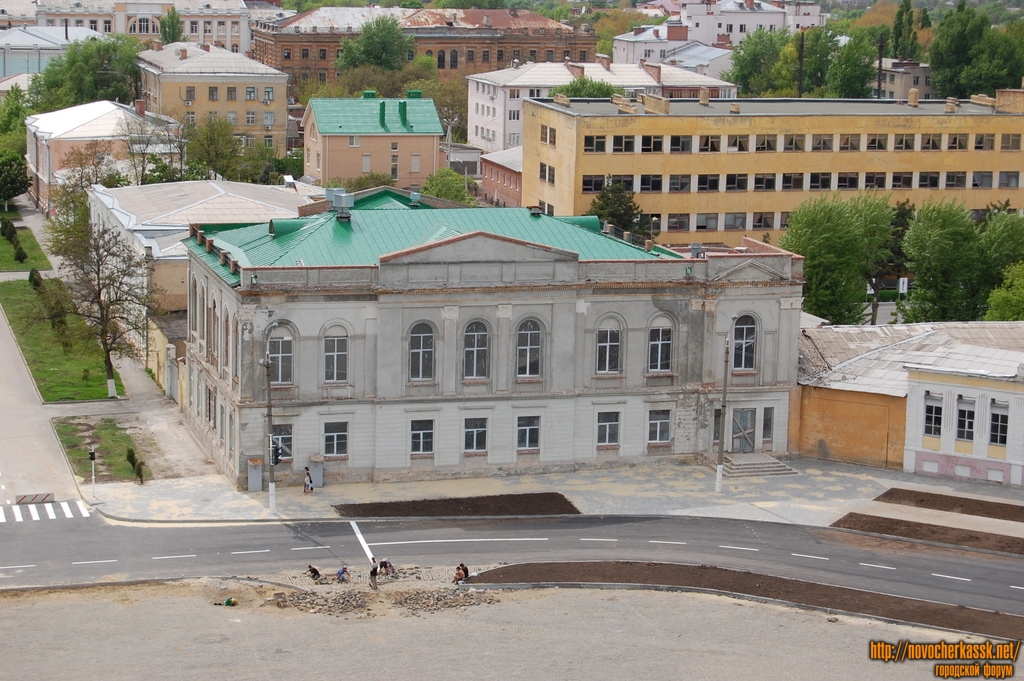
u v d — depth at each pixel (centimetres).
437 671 6925
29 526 8762
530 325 9731
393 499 9306
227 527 8788
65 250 12238
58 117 19850
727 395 10125
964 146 16088
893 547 8638
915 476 10000
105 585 7869
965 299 13312
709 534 8825
